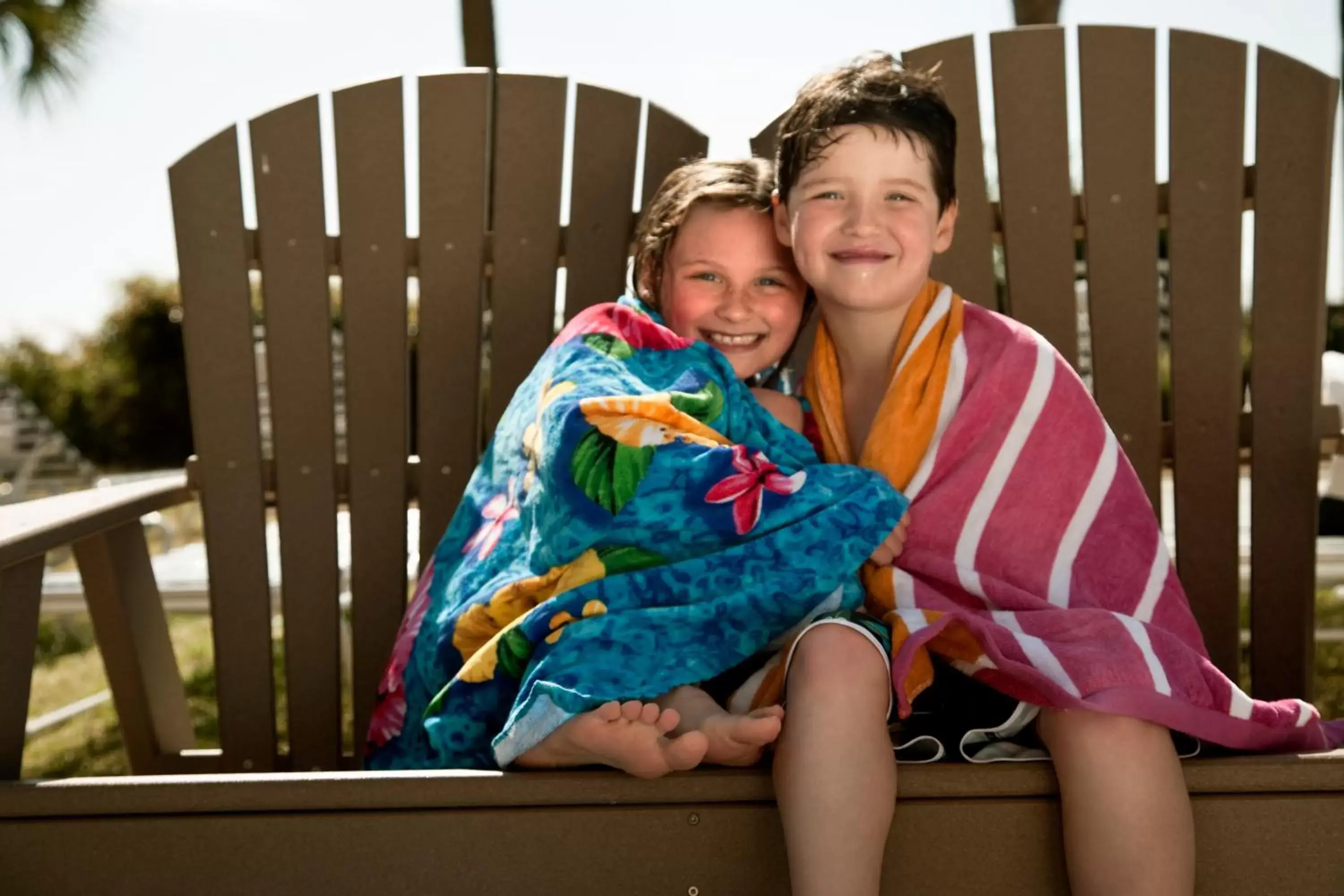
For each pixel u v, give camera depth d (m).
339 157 1.82
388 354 1.83
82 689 3.76
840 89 1.39
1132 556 1.33
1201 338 1.75
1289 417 1.72
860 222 1.36
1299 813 1.15
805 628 1.22
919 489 1.34
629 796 1.16
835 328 1.45
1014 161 1.78
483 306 1.84
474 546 1.43
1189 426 1.75
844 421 1.46
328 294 1.83
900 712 1.16
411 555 2.11
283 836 1.18
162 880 1.18
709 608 1.21
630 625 1.20
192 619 4.90
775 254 1.53
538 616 1.23
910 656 1.16
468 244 1.83
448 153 1.83
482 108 1.83
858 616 1.23
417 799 1.17
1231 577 1.74
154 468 15.87
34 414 9.38
